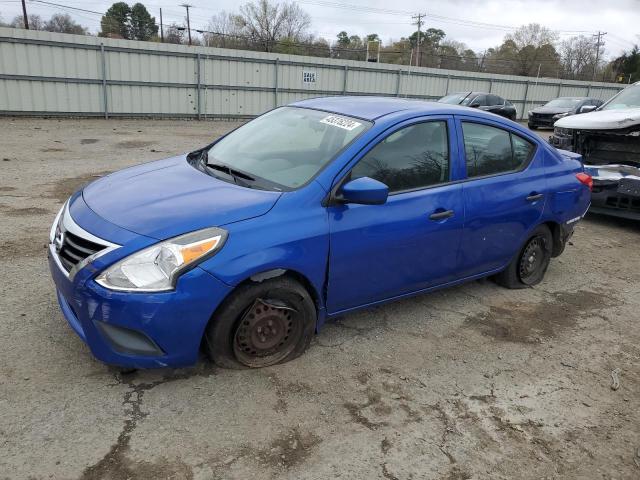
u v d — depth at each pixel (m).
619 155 7.73
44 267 4.52
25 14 41.28
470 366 3.51
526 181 4.45
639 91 8.81
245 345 3.09
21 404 2.75
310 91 24.08
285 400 2.97
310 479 2.43
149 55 19.59
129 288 2.67
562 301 4.70
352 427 2.81
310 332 3.34
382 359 3.49
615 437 2.93
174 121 20.34
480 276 4.39
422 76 27.75
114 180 3.60
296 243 3.05
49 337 3.39
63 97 18.28
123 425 2.66
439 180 3.85
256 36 63.97
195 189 3.27
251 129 4.25
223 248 2.83
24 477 2.30
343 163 3.34
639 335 4.17
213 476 2.39
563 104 24.59
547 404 3.17
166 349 2.80
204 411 2.82
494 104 21.72
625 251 6.39
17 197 6.93
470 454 2.70
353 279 3.41
